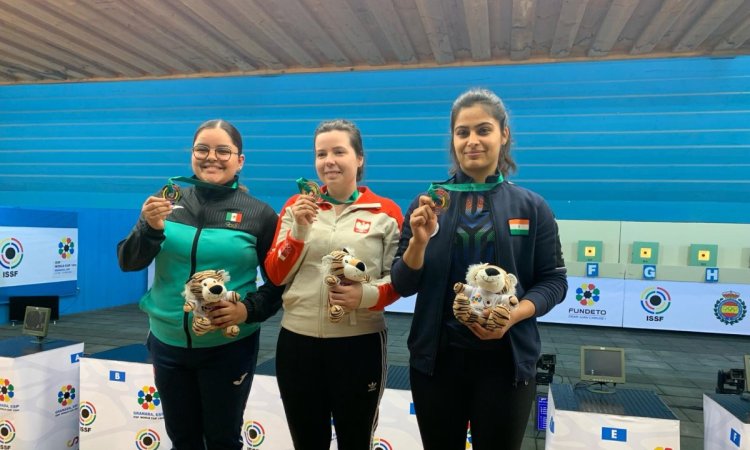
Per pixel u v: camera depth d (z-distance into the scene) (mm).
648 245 6164
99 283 7215
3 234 5738
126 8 5121
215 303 1555
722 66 6332
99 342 5125
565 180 6801
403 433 2262
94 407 2473
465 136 1461
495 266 1363
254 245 1852
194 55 6633
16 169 8336
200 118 7789
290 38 5891
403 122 7199
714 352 5227
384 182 7266
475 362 1410
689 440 2975
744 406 2186
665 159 6543
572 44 5844
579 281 6352
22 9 5027
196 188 1900
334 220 1695
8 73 7414
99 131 8078
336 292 1485
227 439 1821
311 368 1637
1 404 2420
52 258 6398
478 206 1475
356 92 7332
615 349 2428
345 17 5273
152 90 7895
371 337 1650
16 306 5797
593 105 6703
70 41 6082
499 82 6926
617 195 6676
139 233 1703
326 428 1705
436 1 4852
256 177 7648
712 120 6402
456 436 1467
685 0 4691
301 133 7516
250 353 1854
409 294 1528
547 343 5496
